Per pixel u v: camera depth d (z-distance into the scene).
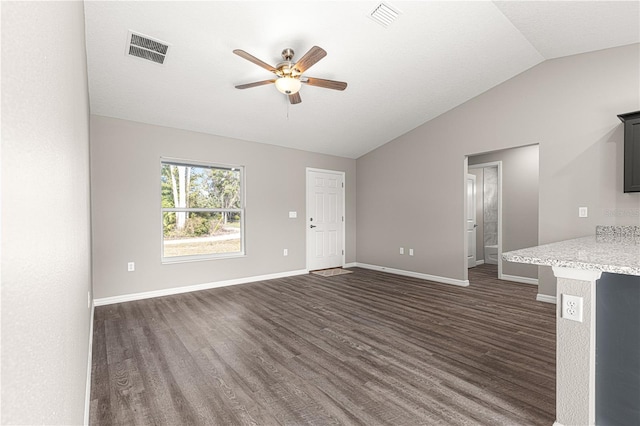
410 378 2.11
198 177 4.65
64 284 0.70
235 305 3.75
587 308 1.51
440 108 4.78
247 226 5.00
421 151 5.28
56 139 0.60
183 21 2.64
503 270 5.23
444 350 2.52
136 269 4.03
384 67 3.62
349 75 3.70
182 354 2.47
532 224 5.03
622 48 3.35
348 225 6.44
